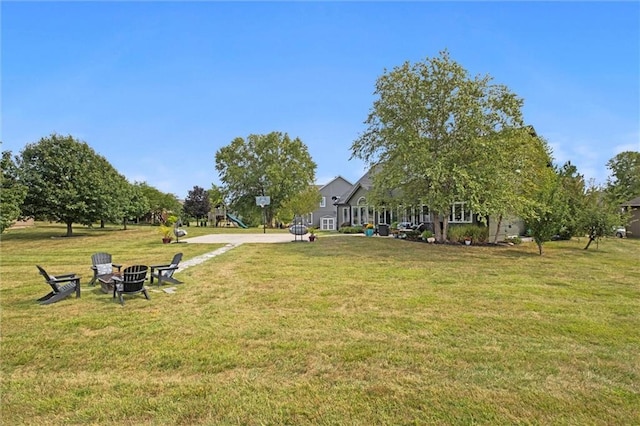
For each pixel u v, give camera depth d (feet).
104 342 15.79
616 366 13.25
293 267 36.65
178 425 9.63
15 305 21.98
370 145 59.82
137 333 16.94
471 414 10.05
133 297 24.07
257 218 137.69
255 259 42.45
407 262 40.34
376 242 60.39
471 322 18.58
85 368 13.26
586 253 52.08
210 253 48.57
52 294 23.75
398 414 10.08
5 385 11.88
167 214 139.85
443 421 9.73
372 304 22.25
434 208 53.21
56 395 11.21
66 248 57.16
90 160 85.81
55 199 75.82
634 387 11.67
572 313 20.24
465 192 48.57
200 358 14.10
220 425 9.60
